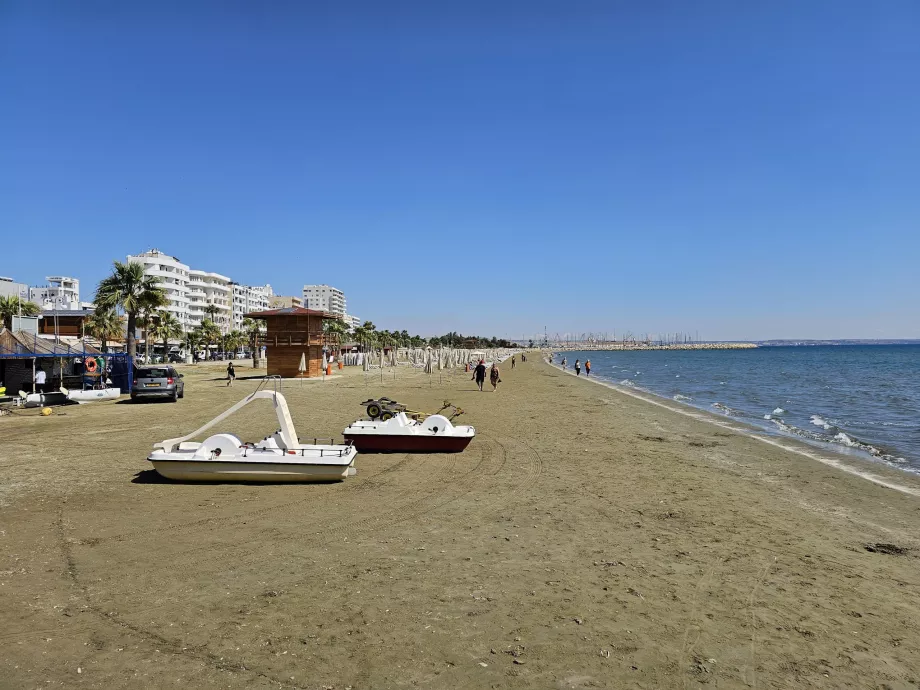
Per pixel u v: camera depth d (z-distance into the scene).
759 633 5.15
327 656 4.54
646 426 20.55
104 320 42.75
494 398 30.73
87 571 6.25
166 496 9.47
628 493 10.41
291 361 46.84
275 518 8.34
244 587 5.87
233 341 108.50
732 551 7.42
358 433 13.87
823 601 5.93
